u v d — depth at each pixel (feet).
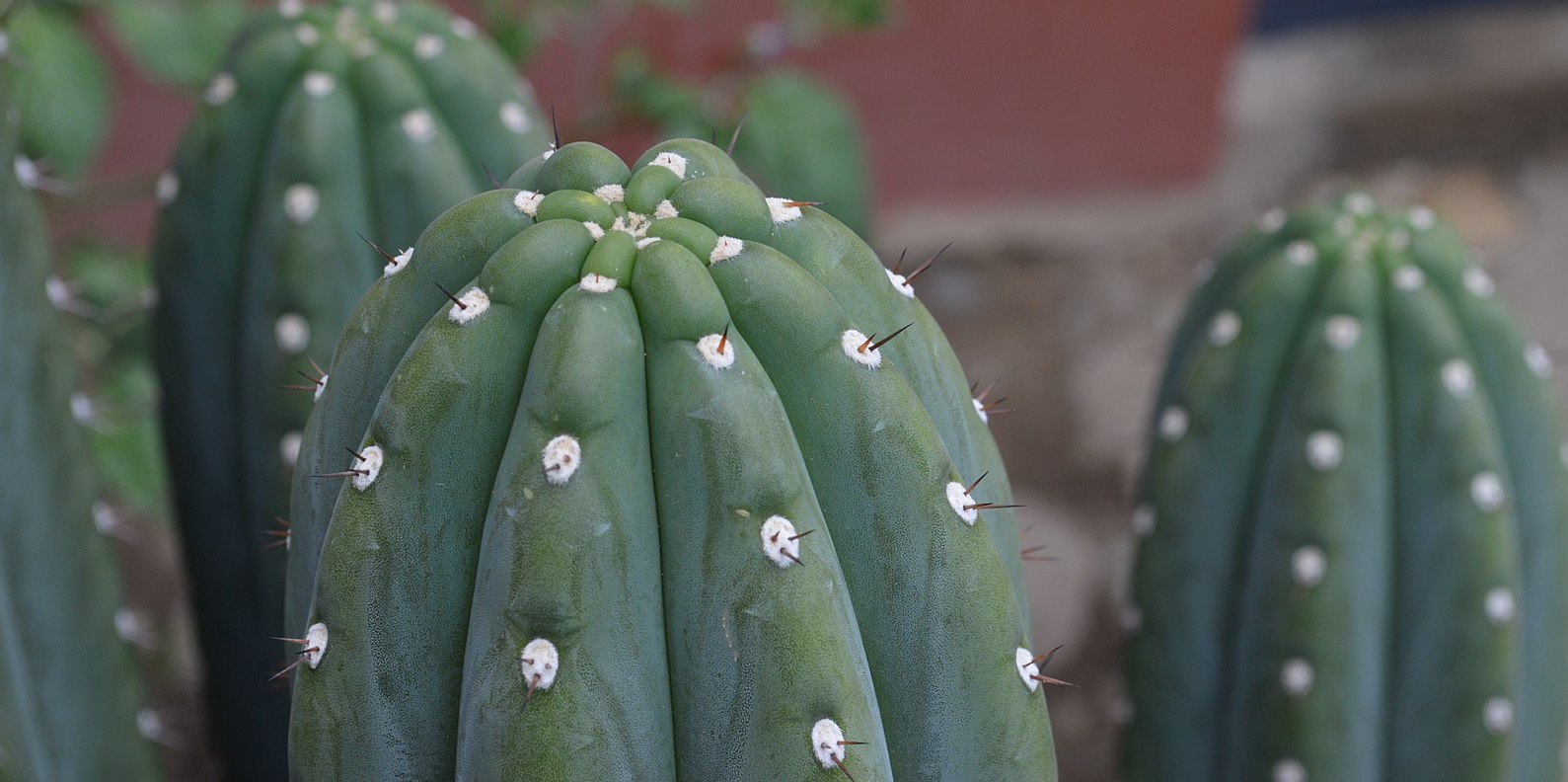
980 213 5.82
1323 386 2.89
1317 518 2.89
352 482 2.39
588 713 2.35
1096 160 5.79
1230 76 6.23
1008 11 5.35
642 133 4.61
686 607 2.36
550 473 2.34
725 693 2.36
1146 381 5.12
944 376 2.47
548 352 2.35
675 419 2.35
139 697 2.81
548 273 2.37
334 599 2.39
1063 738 4.02
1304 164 6.02
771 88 3.41
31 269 2.69
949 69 5.48
